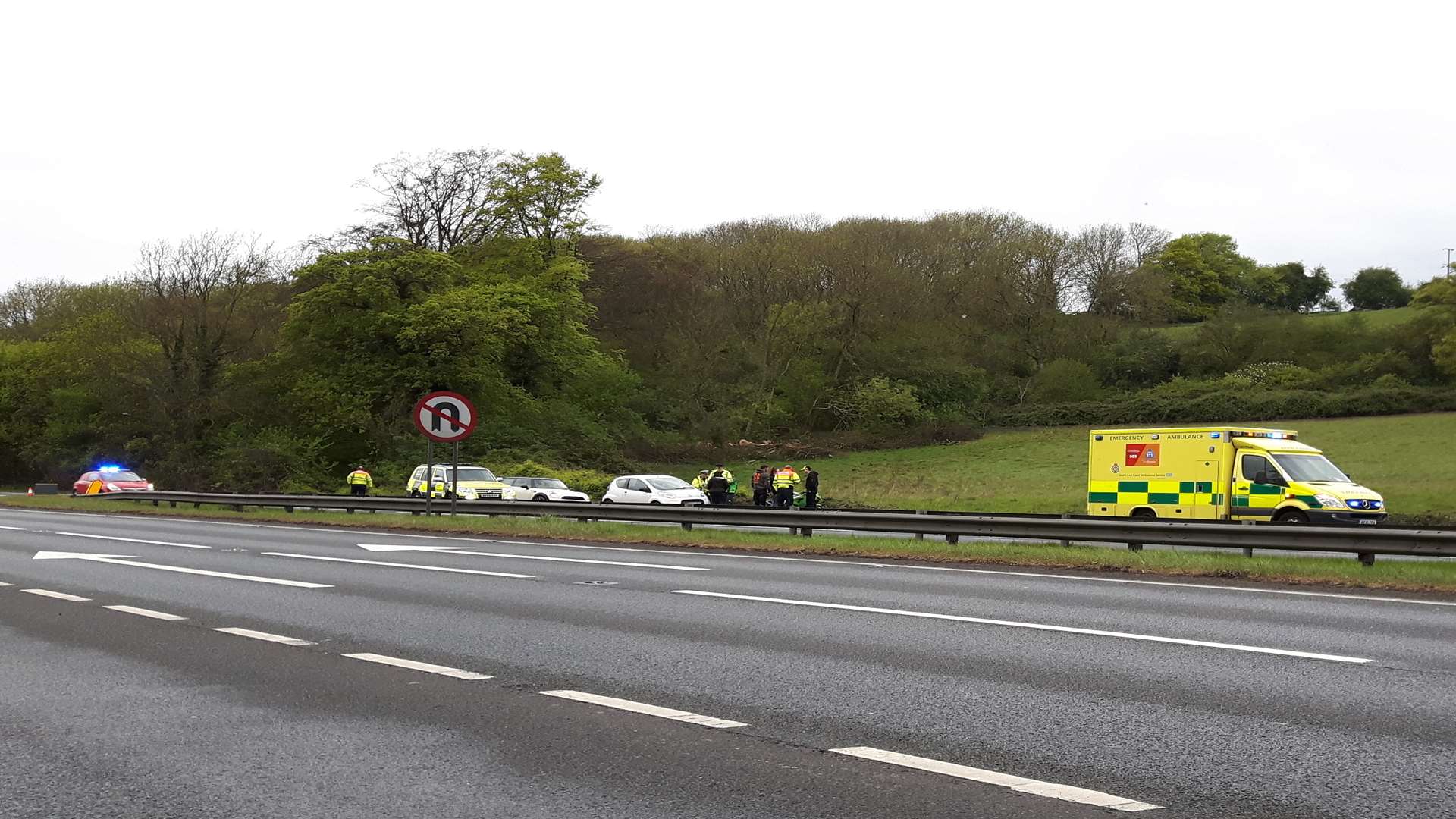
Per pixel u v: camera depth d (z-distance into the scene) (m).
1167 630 10.05
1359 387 63.09
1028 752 5.92
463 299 55.34
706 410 69.94
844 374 74.62
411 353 56.78
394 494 49.59
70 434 66.88
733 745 6.09
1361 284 99.88
